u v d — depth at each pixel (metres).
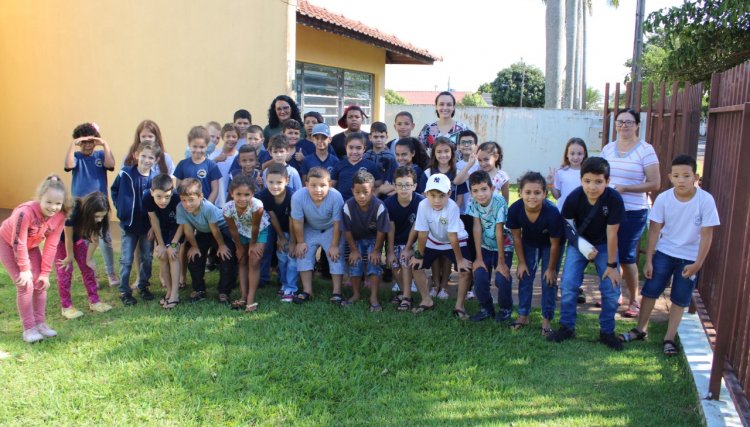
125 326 4.72
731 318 3.55
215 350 4.22
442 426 3.31
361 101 13.58
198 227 5.21
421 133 6.44
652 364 4.13
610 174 5.06
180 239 5.46
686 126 5.76
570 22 21.08
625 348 4.41
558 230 4.54
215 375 3.86
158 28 9.01
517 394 3.70
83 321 4.85
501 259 4.80
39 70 10.12
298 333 4.55
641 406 3.55
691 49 8.38
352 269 5.33
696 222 4.20
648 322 4.91
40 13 9.95
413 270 5.10
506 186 5.58
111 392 3.65
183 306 5.21
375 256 5.14
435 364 4.10
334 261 5.27
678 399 3.64
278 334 4.50
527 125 16.17
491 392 3.72
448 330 4.70
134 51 9.25
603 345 4.46
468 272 4.97
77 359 4.09
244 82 8.45
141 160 5.21
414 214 5.23
